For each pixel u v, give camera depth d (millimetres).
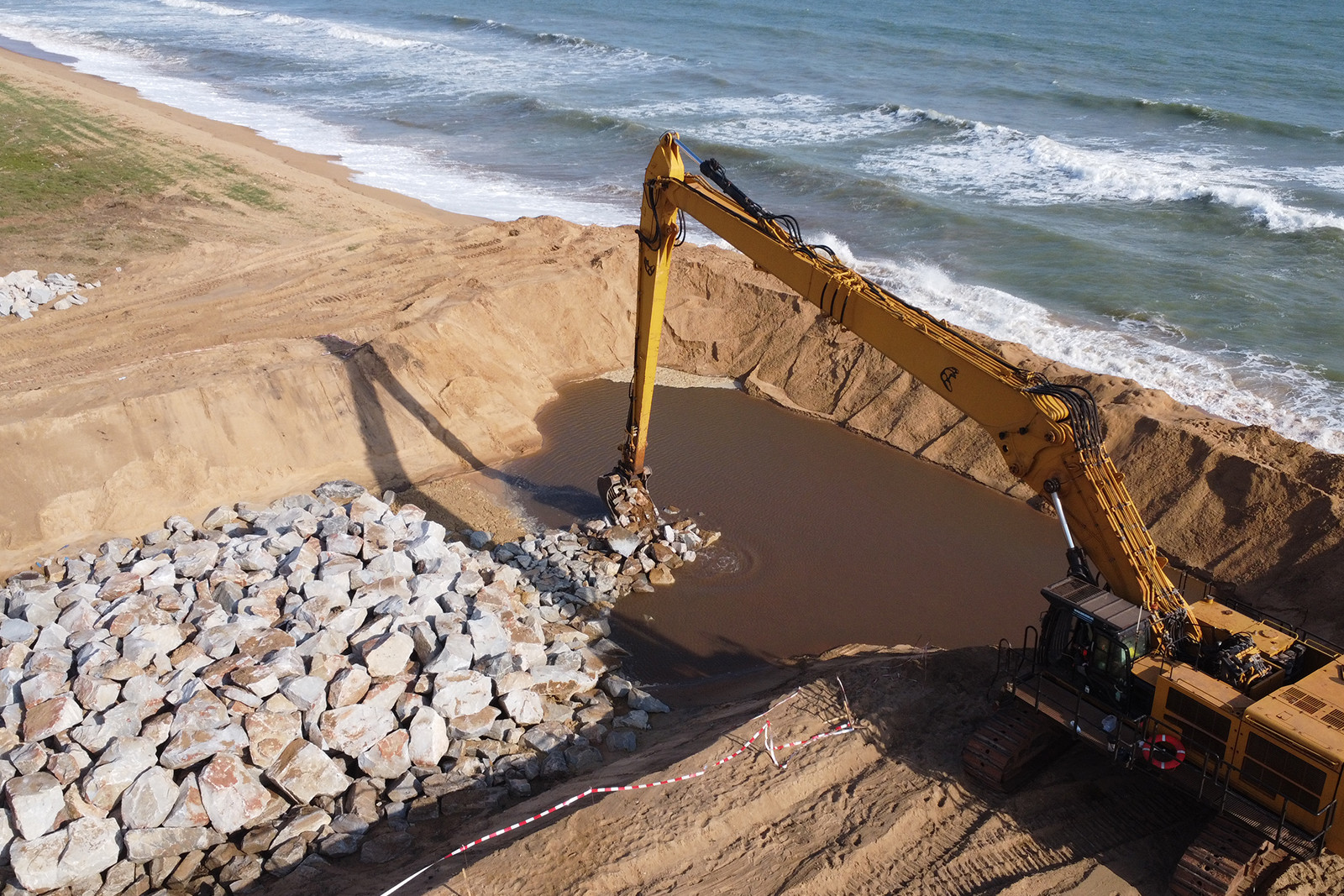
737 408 28641
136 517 21484
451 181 47031
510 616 17828
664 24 85625
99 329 28594
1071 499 13258
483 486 24141
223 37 82125
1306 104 54156
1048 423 12766
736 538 22391
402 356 26031
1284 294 33094
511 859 12625
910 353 14141
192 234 36844
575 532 21984
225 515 21516
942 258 37188
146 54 75312
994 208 41844
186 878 13109
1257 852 12000
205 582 17781
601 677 17734
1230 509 21109
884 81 63531
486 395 26656
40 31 83125
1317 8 83812
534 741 15688
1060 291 34156
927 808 13586
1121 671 13125
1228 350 29719
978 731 14219
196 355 25578
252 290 31312
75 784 13633
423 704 15570
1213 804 12297
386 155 51031
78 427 21625
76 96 55125
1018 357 27406
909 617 19828
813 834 13148
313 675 15367
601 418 27734
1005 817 13445
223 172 44344
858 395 27875
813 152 49656
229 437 23094
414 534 20453
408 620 16797
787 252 15344
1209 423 23297
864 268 36406
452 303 29109
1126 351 29828
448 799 14430
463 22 87688
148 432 22297
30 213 38281
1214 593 15406
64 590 17469
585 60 72188
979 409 13531
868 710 15477
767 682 17812
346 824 13727
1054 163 46406
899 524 23047
